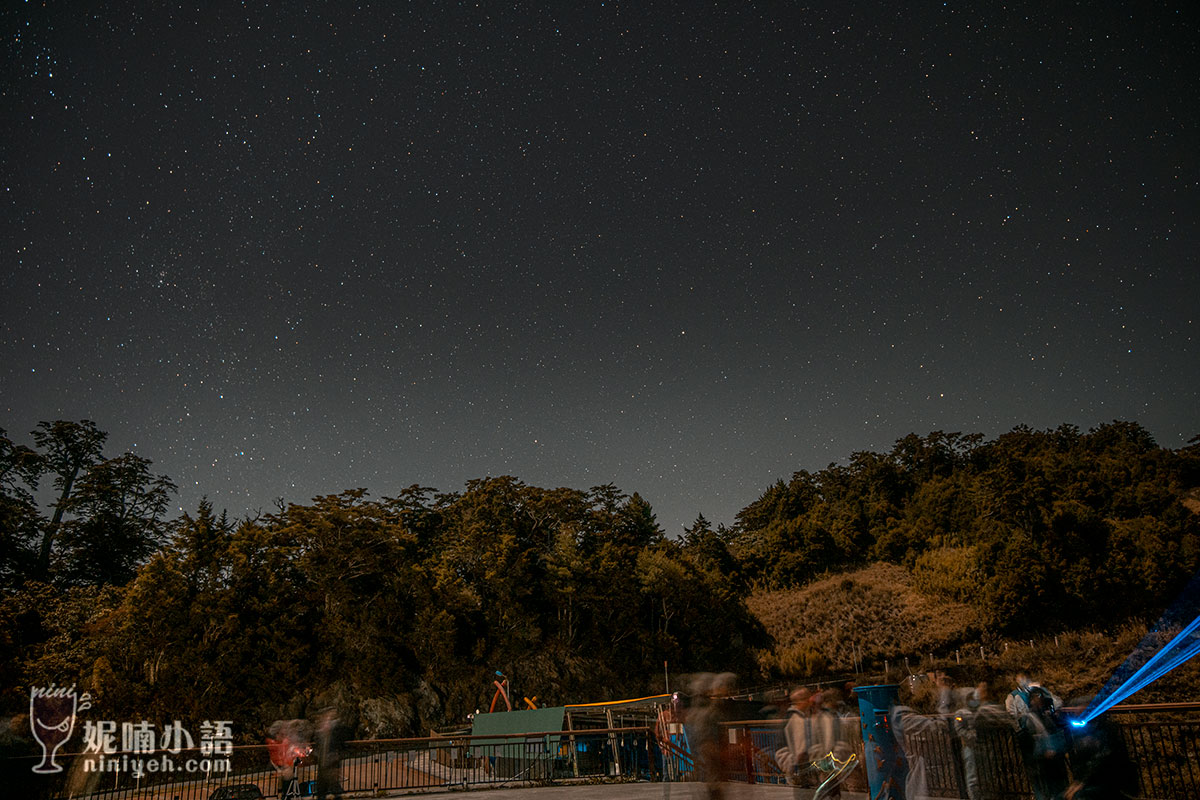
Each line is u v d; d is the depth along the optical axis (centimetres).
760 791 1198
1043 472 8356
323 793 1273
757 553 9925
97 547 6969
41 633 5344
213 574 5766
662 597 7894
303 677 5706
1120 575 6500
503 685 5894
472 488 8394
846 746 892
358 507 6731
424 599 6562
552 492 8350
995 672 6153
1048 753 786
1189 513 7062
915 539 9031
